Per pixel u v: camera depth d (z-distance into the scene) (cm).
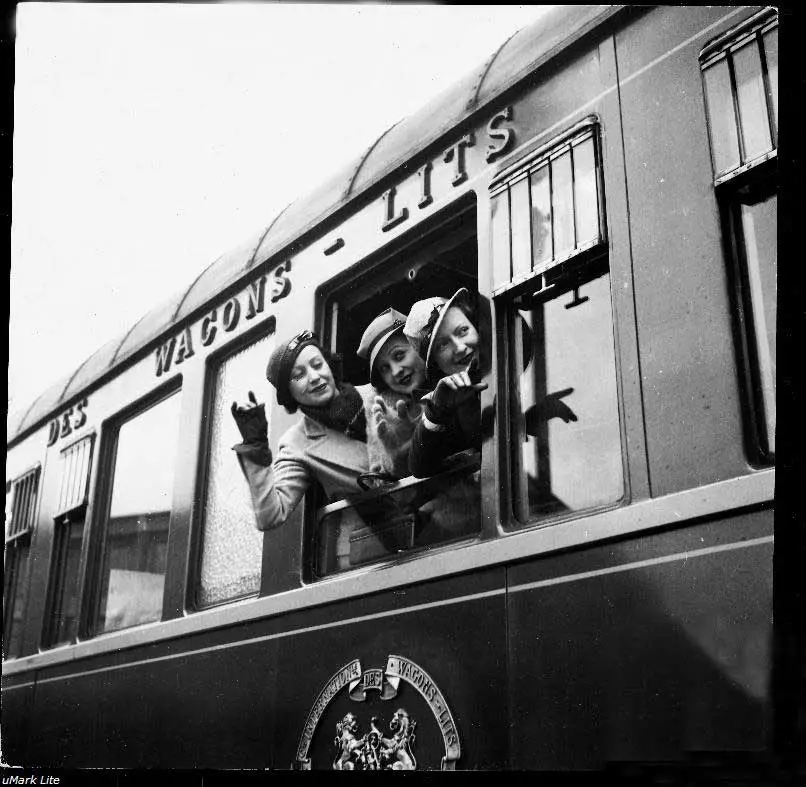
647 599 189
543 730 200
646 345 204
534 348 230
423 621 232
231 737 276
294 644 266
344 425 274
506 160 243
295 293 298
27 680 381
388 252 272
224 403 322
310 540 275
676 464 193
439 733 221
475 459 237
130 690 320
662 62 212
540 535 211
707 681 177
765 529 175
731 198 197
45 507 408
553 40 239
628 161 215
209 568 310
